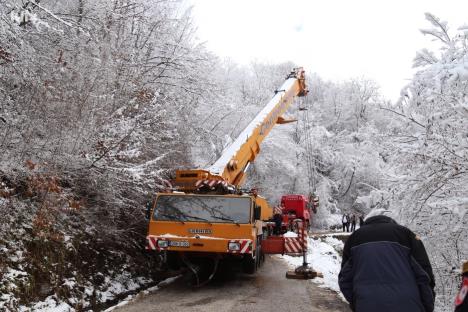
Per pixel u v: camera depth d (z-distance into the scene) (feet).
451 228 23.32
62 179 26.76
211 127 59.11
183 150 43.01
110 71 30.55
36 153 24.35
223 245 30.27
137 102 31.65
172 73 43.80
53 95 25.49
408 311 10.03
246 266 34.40
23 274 21.93
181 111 45.52
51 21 28.71
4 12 21.22
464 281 9.29
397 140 25.18
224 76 75.10
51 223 25.21
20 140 23.89
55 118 25.09
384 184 25.43
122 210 32.50
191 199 31.99
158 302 25.90
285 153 107.04
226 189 33.58
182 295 28.19
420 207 23.93
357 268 11.03
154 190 34.19
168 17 46.39
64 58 28.91
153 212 31.60
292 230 74.79
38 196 25.18
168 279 33.53
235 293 29.17
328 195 128.57
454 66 20.81
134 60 38.27
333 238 87.04
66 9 33.81
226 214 31.35
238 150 41.27
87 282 26.00
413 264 10.87
